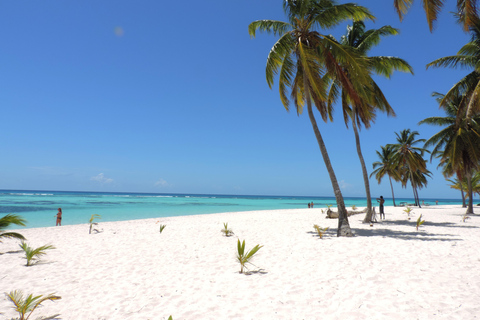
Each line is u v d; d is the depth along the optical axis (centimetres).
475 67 1429
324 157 1122
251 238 1080
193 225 1598
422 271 600
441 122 2264
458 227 1372
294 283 551
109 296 504
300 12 1073
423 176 4188
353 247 848
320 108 1226
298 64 1234
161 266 698
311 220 1867
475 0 714
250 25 1139
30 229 1454
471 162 1934
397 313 406
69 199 6856
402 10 777
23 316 408
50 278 610
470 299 448
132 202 6128
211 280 585
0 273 648
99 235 1220
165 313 431
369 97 1177
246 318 408
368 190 1559
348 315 407
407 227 1370
